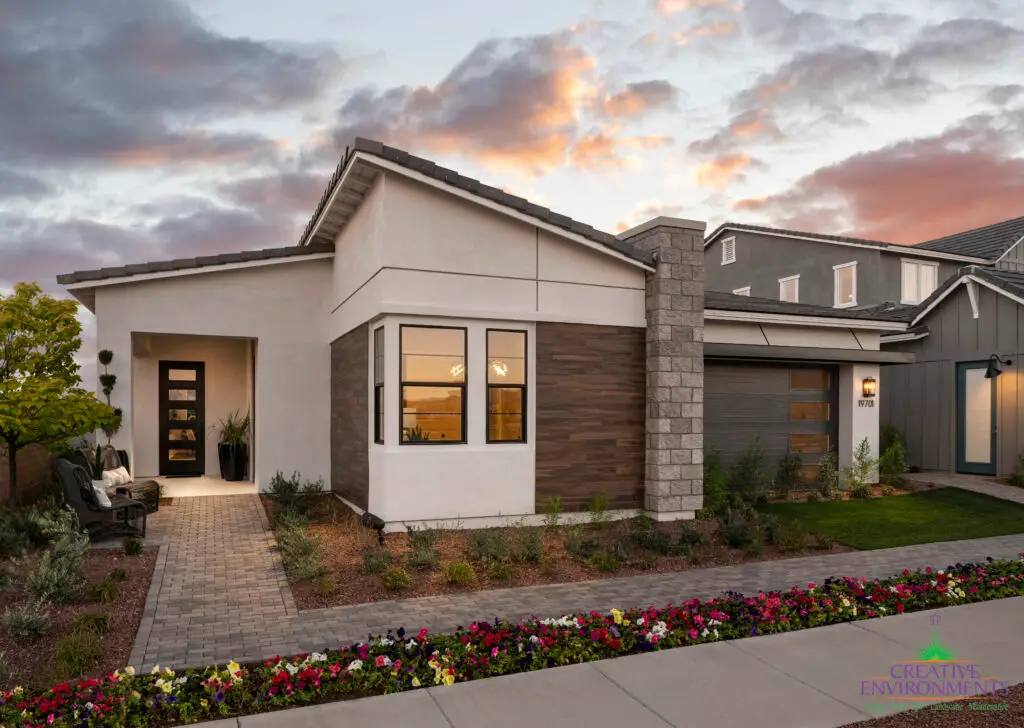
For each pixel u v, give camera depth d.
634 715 4.02
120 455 11.14
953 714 4.07
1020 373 14.29
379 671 4.54
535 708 4.10
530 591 6.85
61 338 10.26
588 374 10.25
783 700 4.25
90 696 4.08
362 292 10.20
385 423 9.11
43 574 6.12
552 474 9.97
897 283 19.70
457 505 9.38
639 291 10.64
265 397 12.44
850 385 13.52
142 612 6.10
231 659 4.98
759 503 11.84
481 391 9.58
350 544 8.44
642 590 6.93
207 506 11.18
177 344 14.48
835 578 6.95
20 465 10.44
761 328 13.12
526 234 9.88
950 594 6.50
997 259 20.14
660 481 10.23
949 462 15.81
